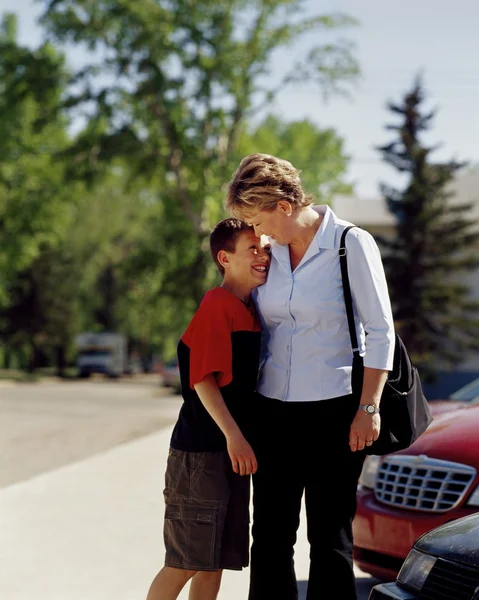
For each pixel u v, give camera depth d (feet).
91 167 109.09
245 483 12.64
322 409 11.99
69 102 105.81
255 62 108.37
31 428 52.16
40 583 17.90
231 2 105.91
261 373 12.50
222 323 12.17
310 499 12.12
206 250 112.78
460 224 101.04
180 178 112.98
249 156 12.28
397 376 11.82
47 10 103.96
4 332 188.65
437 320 102.17
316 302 11.97
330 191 146.82
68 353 220.43
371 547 16.11
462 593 9.75
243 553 12.62
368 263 11.89
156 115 108.58
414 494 15.74
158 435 45.62
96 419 59.41
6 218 138.51
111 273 221.66
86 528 22.81
